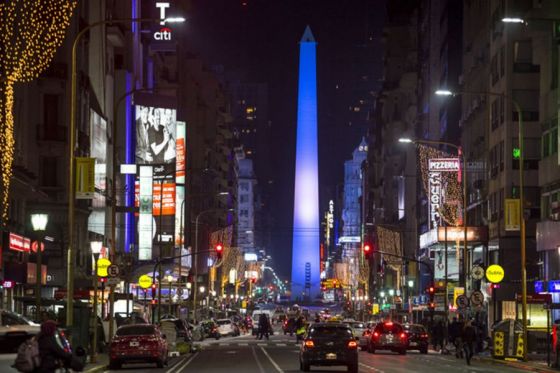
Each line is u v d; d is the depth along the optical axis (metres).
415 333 70.62
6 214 64.69
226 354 66.94
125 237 111.62
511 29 83.75
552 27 73.94
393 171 173.38
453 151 115.19
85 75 87.25
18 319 46.62
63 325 45.88
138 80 119.81
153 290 84.62
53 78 80.25
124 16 109.94
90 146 88.88
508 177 83.56
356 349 45.91
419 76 145.50
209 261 147.88
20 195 69.56
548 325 50.97
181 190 135.38
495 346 56.91
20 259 67.69
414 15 161.75
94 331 50.84
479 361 58.12
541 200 77.00
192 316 112.12
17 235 63.84
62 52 81.31
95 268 52.03
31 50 71.75
